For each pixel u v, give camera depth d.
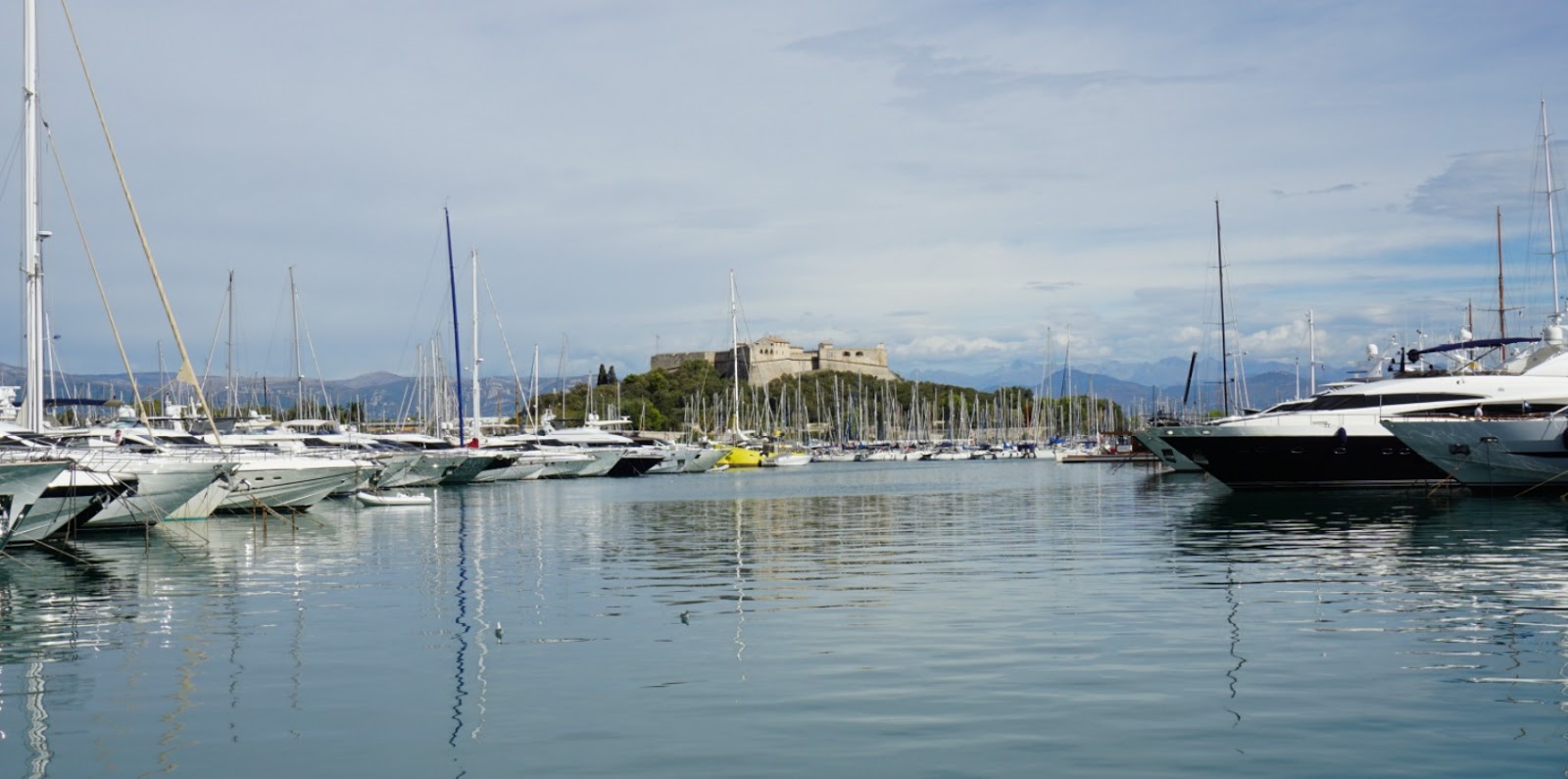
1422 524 40.84
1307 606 24.16
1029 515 50.53
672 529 46.50
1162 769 14.02
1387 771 13.87
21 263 41.44
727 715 16.48
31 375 41.44
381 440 92.00
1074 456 148.00
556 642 21.69
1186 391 122.44
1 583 30.31
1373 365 63.75
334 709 17.19
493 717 16.64
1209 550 34.44
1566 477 49.97
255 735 16.03
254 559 35.69
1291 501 53.28
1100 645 20.55
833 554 35.88
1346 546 34.72
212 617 24.83
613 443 112.75
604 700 17.42
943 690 17.59
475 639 22.09
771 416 199.38
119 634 23.05
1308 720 15.83
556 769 14.40
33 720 16.88
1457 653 19.61
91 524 43.44
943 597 26.28
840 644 21.06
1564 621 22.17
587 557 35.88
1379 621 22.36
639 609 25.38
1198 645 20.44
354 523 50.22
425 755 15.02
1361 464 56.22
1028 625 22.48
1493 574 28.30
